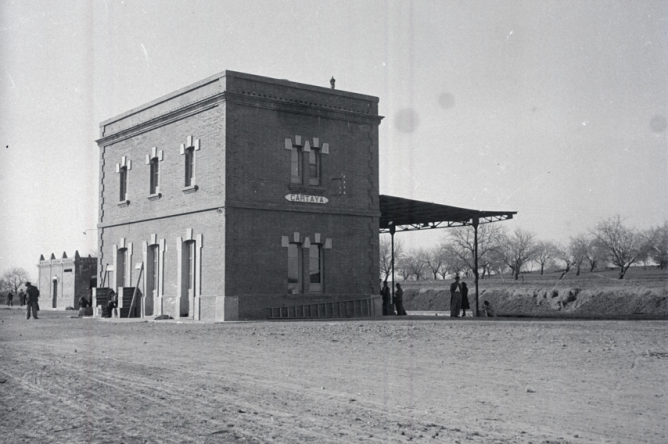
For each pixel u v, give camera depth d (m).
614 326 22.69
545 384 10.77
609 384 10.73
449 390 10.30
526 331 20.42
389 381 11.22
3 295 82.69
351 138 31.45
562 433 7.51
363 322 25.20
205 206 28.62
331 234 30.45
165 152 31.86
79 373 12.48
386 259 86.31
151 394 10.13
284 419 8.33
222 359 14.46
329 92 30.81
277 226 28.92
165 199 31.67
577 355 14.40
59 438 7.49
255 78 28.70
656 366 12.72
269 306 28.34
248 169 28.33
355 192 31.39
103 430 7.84
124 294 32.78
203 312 28.39
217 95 28.09
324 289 30.09
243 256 27.94
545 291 48.84
